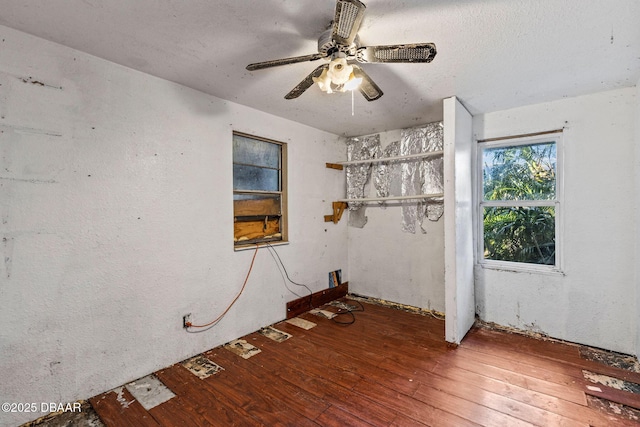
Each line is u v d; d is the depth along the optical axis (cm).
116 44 182
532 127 283
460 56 192
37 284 175
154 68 213
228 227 277
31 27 164
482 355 249
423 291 363
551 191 284
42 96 176
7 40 164
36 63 174
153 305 226
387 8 143
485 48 182
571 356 246
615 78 226
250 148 308
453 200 264
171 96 235
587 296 262
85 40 177
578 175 264
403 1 138
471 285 310
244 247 291
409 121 342
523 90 249
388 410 183
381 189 394
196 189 252
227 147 275
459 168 273
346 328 309
